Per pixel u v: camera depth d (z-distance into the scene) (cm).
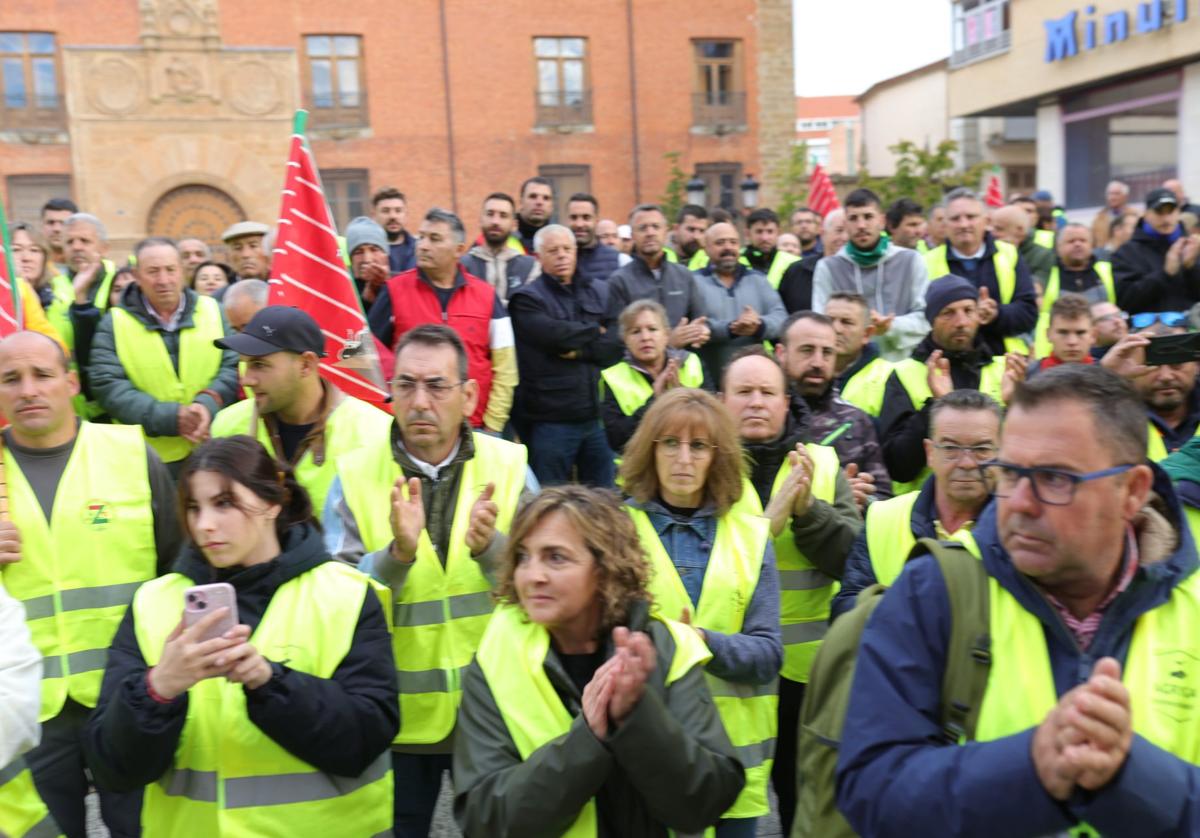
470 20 2594
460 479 328
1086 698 149
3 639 240
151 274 548
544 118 2656
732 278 743
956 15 2655
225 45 2438
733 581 300
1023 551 172
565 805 219
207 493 252
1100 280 813
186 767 251
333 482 339
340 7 2508
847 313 491
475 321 600
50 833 259
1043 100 2383
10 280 400
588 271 840
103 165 2345
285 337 356
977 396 313
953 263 660
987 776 157
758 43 2767
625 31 2688
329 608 258
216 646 225
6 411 309
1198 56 1928
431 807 327
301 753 242
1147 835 151
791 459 338
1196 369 376
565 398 673
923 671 178
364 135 2545
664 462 304
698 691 246
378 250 691
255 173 2445
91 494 318
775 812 413
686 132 2738
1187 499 259
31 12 2314
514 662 241
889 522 318
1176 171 2034
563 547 239
